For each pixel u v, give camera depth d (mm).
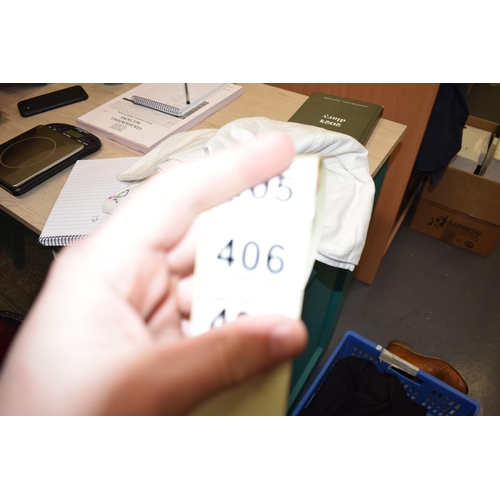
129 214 335
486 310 1375
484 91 2066
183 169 330
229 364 307
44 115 928
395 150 1061
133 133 821
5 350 689
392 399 905
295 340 304
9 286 1386
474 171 1374
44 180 735
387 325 1345
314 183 317
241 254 319
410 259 1534
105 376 304
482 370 1233
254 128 642
